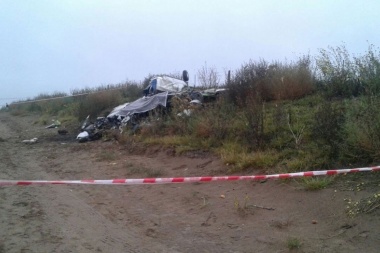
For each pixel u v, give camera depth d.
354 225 5.16
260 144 8.63
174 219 6.28
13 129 21.62
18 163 11.48
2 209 6.73
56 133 18.12
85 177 9.27
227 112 11.00
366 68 9.95
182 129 11.69
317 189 6.26
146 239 5.55
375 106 7.00
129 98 20.92
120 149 12.20
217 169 8.40
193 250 5.14
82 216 6.49
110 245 5.30
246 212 6.17
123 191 7.95
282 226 5.57
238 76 12.38
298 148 7.76
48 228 5.84
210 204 6.71
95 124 16.16
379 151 6.43
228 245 5.25
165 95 14.24
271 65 12.62
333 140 7.14
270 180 7.09
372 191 5.76
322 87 11.42
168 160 9.89
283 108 9.98
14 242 5.27
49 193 7.89
